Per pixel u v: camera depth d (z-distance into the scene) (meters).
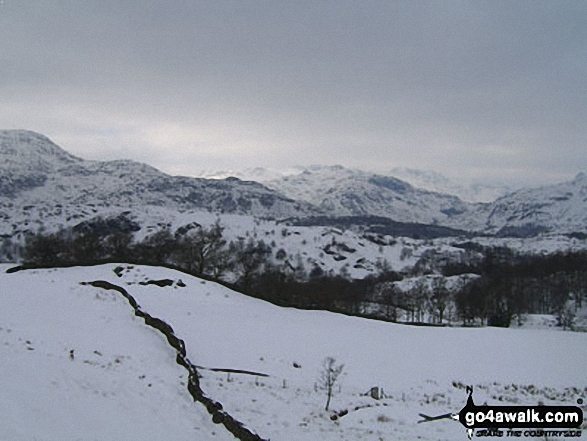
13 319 35.97
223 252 140.88
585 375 41.94
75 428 19.62
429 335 51.25
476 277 150.25
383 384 36.44
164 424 22.16
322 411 27.88
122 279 58.88
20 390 21.30
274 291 94.88
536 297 122.19
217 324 45.16
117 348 33.16
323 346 43.81
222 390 28.89
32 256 113.75
